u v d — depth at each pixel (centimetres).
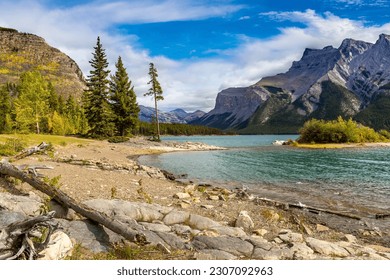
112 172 2228
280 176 2581
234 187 2127
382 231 1251
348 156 4284
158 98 7006
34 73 6328
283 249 927
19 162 2050
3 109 7950
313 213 1488
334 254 952
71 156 2864
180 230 1055
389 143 6962
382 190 2000
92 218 988
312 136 7256
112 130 6625
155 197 1540
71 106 9844
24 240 716
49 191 1134
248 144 8312
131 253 856
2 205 975
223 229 1084
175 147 5791
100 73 6538
